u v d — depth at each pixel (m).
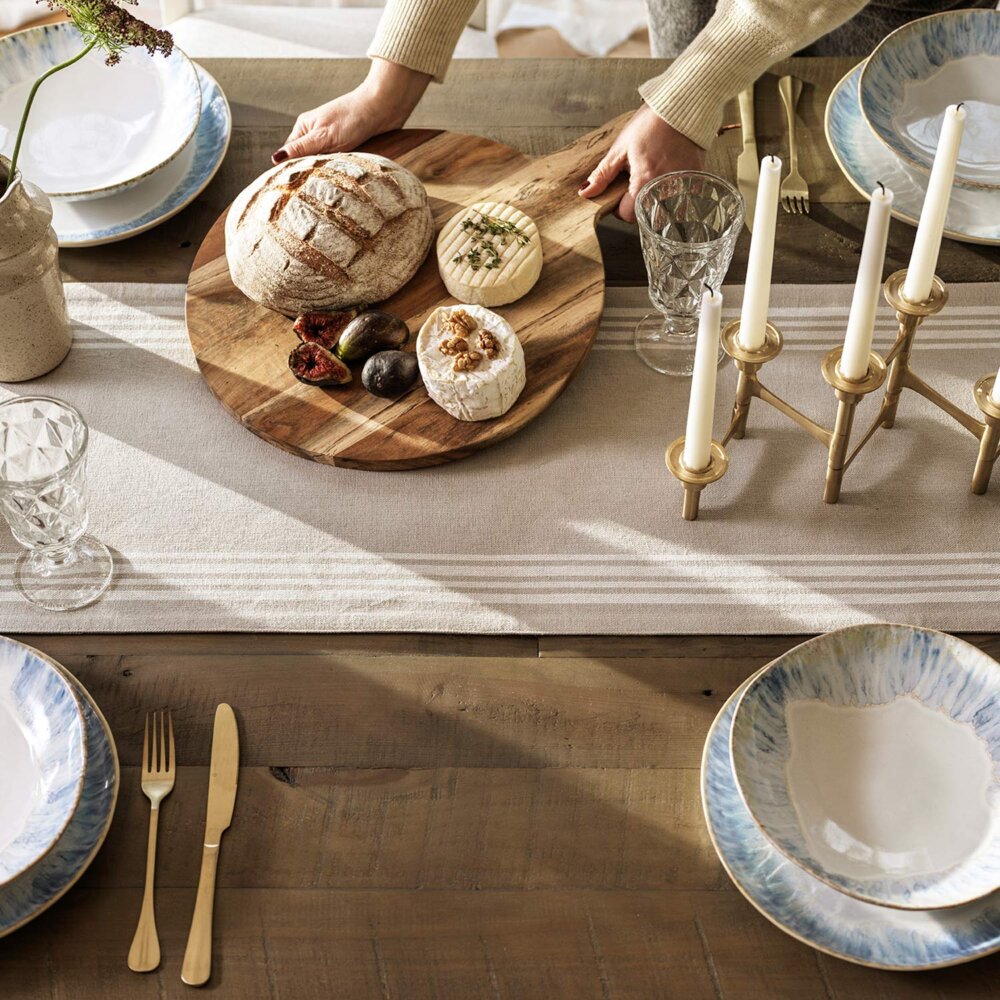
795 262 1.30
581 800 0.89
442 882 0.85
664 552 1.05
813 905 0.80
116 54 1.11
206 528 1.08
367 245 1.21
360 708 0.95
